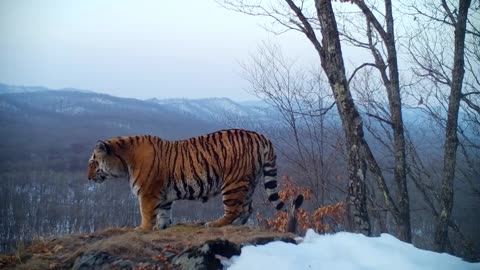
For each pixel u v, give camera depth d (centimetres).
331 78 727
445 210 960
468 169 1288
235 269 493
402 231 934
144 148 762
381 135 1376
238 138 772
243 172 762
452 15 1048
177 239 663
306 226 962
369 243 546
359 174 704
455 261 528
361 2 1010
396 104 998
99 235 740
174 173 755
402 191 963
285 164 1423
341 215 1051
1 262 641
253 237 609
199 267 503
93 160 773
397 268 489
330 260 506
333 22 725
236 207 765
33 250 696
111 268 567
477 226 1287
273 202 790
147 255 600
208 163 757
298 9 934
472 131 1242
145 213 752
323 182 1351
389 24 1017
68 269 606
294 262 489
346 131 718
